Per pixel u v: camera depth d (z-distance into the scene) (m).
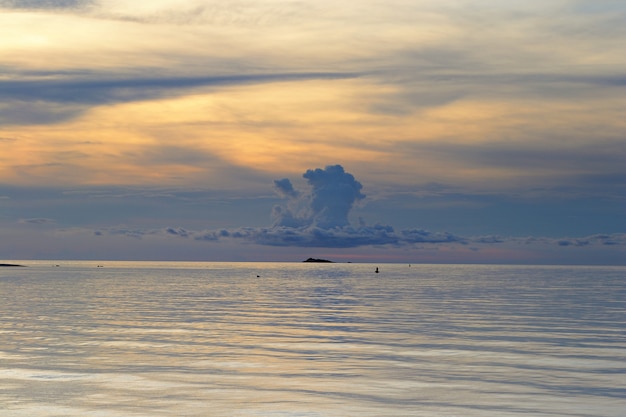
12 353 30.22
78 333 37.78
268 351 31.23
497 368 26.78
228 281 137.50
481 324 43.81
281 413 19.80
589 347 32.59
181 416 19.47
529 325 43.09
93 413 19.75
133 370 26.20
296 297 77.50
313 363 27.88
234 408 20.36
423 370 26.31
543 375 25.30
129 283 118.75
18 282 118.56
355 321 46.00
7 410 20.05
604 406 20.62
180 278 155.62
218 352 30.84
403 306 61.78
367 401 21.23
